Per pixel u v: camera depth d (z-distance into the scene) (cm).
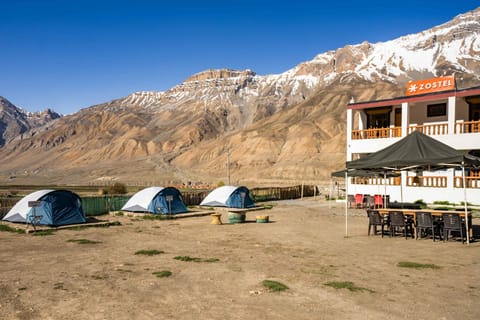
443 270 1059
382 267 1099
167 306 794
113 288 920
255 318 723
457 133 2919
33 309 784
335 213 2772
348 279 977
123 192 5953
